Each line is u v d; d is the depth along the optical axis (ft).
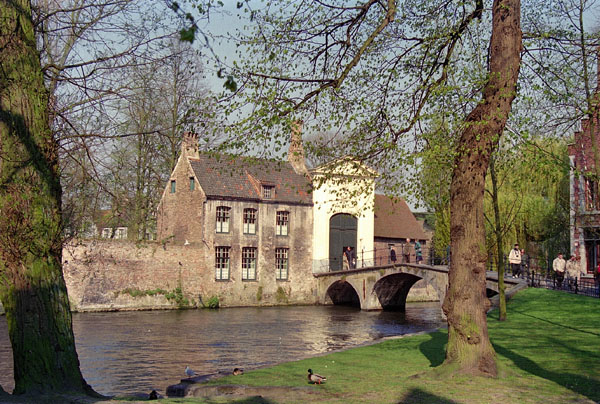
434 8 46.91
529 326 60.18
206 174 134.51
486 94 37.17
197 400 30.50
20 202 31.37
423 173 44.55
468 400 30.25
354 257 152.97
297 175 148.46
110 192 38.01
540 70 47.47
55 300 32.09
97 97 35.09
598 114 53.62
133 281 120.47
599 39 51.44
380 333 91.04
